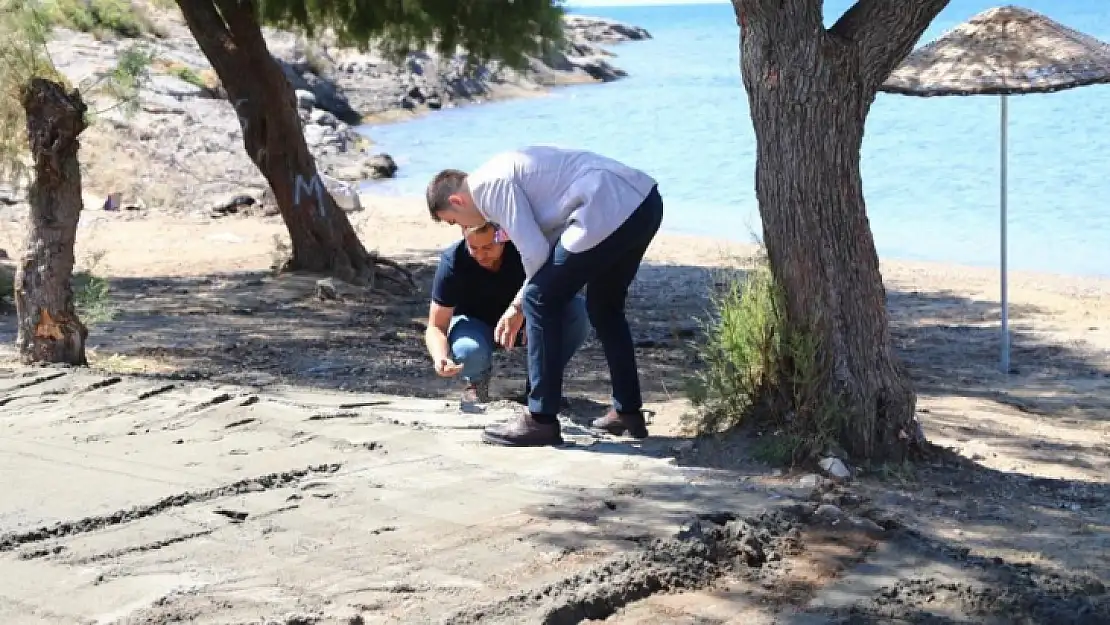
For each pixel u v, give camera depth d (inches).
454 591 158.1
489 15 497.7
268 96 500.1
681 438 245.6
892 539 184.4
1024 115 1387.8
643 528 181.3
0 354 313.9
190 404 252.1
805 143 222.2
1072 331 479.5
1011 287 592.7
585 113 1547.7
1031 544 187.2
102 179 808.3
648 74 2202.3
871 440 226.5
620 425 248.1
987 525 195.9
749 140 1261.1
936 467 228.8
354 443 226.2
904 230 781.3
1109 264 666.8
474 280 249.4
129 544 173.8
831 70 220.1
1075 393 362.3
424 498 195.5
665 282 577.9
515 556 170.4
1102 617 156.7
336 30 516.1
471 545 174.6
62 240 299.1
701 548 174.2
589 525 183.0
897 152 1139.9
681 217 832.9
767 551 178.5
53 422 238.7
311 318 442.9
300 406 257.6
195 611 150.6
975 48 388.5
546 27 514.0
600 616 156.3
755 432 234.1
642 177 221.8
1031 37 386.9
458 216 228.2
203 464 212.1
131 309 447.2
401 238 735.7
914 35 223.9
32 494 194.4
